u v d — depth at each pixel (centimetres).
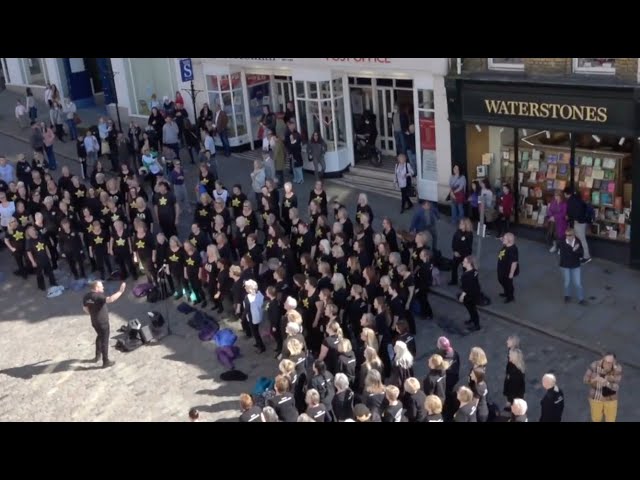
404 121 2427
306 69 2530
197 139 2841
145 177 2639
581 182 1970
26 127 3412
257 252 1895
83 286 2109
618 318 1692
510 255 1744
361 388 1362
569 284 1752
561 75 1891
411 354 1423
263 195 2119
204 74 2900
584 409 1427
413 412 1220
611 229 1944
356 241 1773
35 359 1794
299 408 1344
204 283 1878
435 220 1961
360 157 2597
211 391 1598
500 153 2111
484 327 1717
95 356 1767
